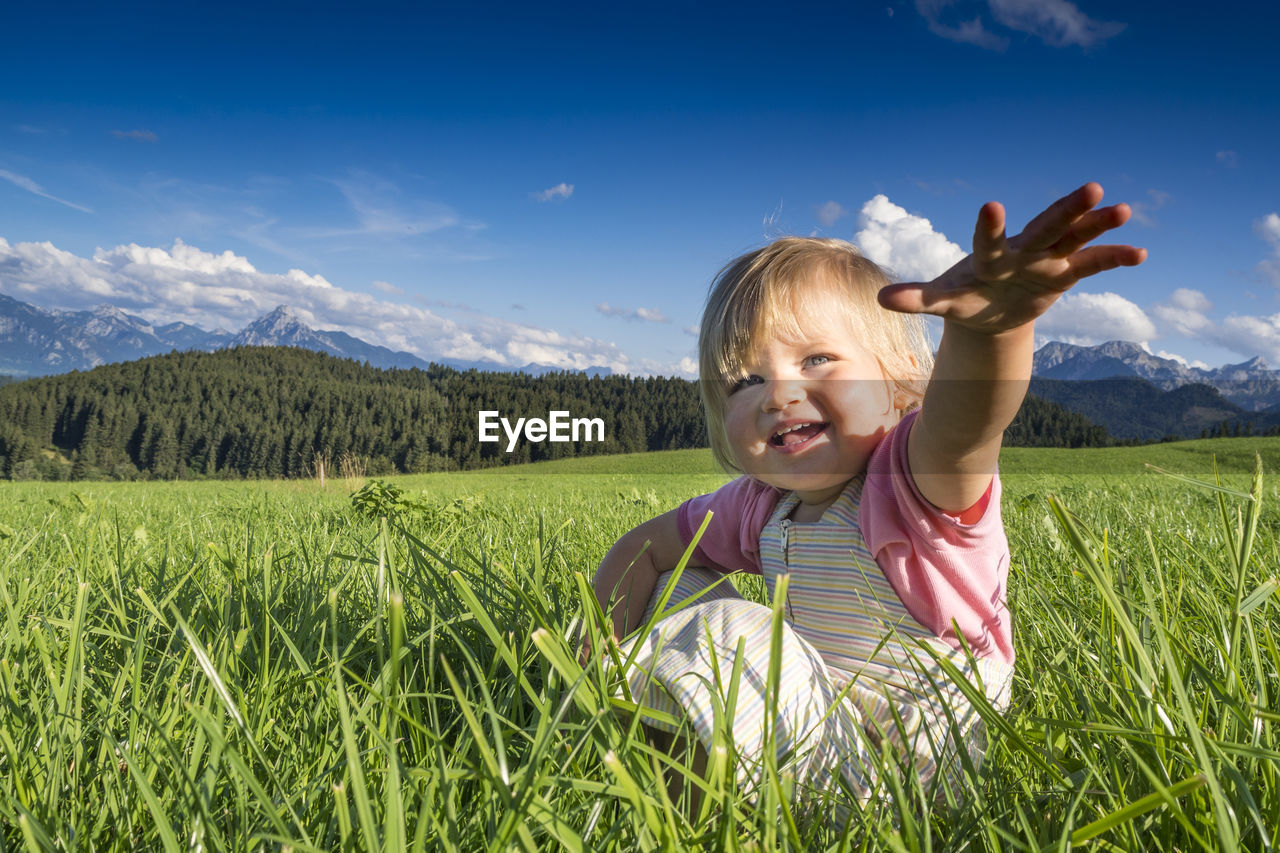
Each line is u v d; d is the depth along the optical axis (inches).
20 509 333.4
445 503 316.5
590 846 37.7
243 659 72.7
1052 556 130.0
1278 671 44.9
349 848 33.1
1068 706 57.4
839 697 49.8
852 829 44.9
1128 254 36.2
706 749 49.3
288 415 5910.4
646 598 83.9
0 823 43.7
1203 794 39.9
